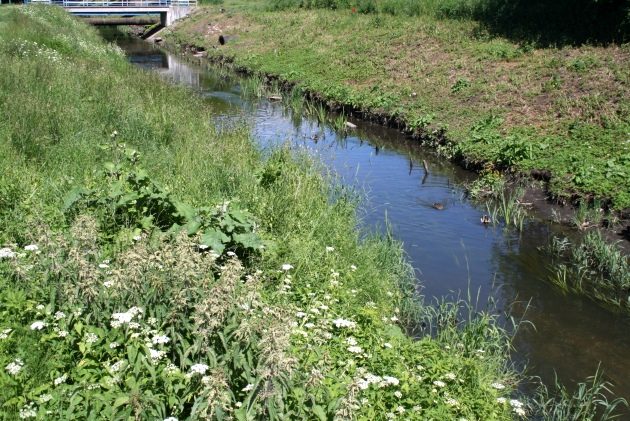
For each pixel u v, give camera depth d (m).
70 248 5.48
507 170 13.03
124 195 7.62
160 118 12.72
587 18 20.81
